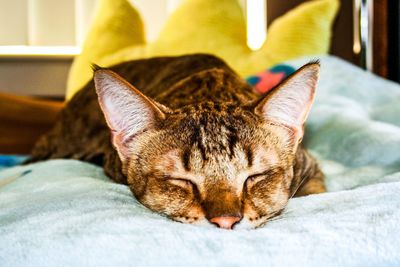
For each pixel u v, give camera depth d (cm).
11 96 68
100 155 49
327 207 29
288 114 35
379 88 63
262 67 67
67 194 30
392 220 25
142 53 69
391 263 23
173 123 34
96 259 22
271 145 34
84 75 70
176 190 32
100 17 74
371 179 41
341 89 62
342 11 78
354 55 77
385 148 45
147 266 22
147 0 88
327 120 54
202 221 30
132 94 34
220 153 32
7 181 39
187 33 70
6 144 67
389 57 75
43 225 25
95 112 56
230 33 70
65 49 88
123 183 37
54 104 71
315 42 70
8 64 86
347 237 24
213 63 50
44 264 22
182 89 43
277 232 24
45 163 43
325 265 22
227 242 23
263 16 87
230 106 36
